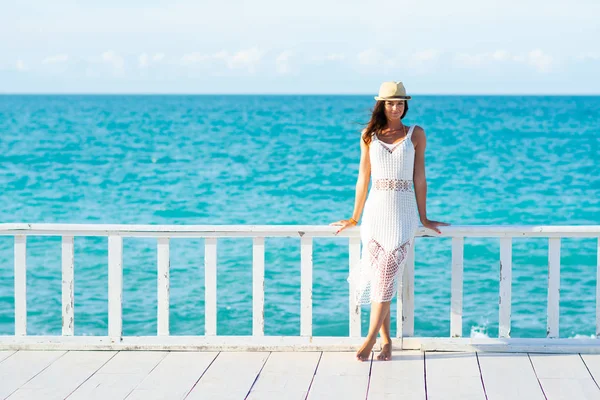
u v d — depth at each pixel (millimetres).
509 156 30547
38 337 4867
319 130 44969
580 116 61844
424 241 12922
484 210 18469
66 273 4867
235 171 26047
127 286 10367
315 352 4785
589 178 23594
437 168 26531
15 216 17938
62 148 34500
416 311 9461
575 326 9062
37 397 4020
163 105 92250
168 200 20078
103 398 4008
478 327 8945
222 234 4777
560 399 3977
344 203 19250
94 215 18125
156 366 4531
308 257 4789
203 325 8969
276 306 9656
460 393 4066
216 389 4141
